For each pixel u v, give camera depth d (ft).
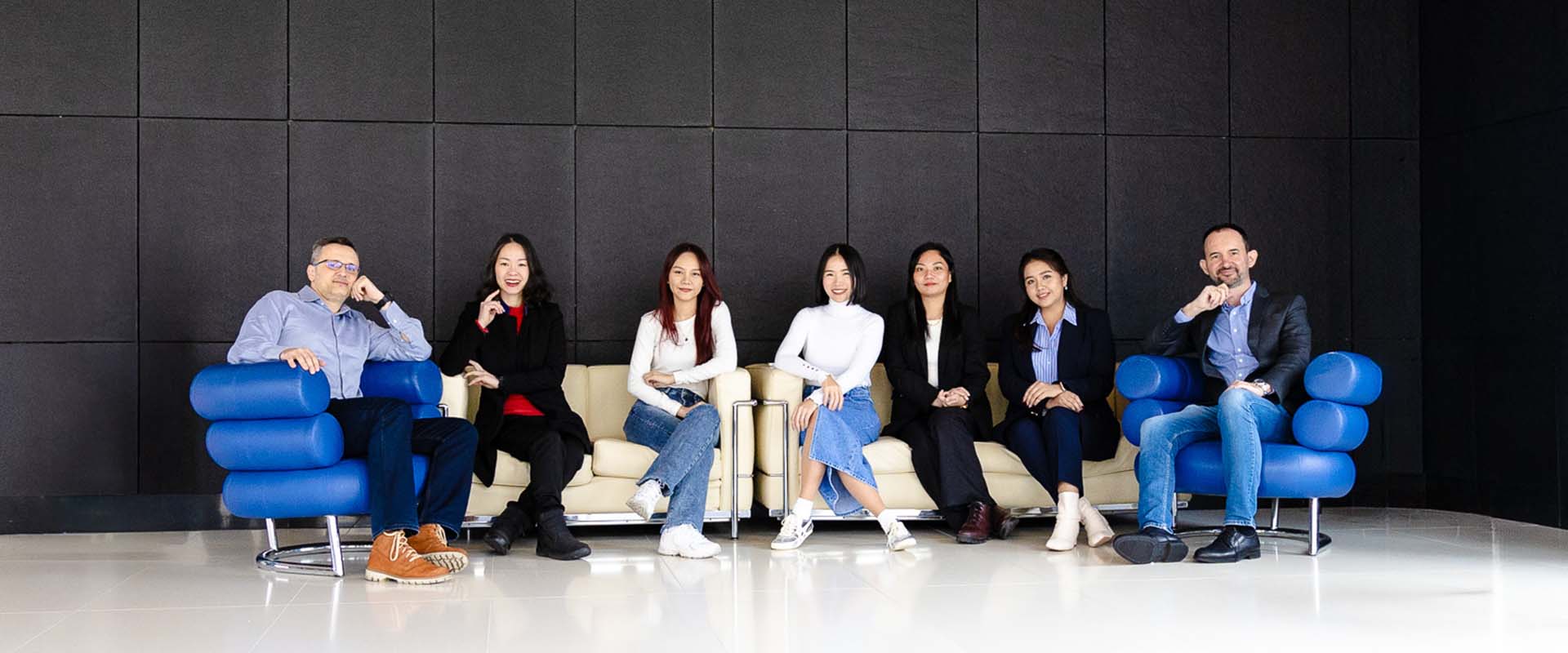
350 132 19.54
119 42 19.03
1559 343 18.54
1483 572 14.39
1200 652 10.55
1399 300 21.66
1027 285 17.93
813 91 20.67
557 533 15.60
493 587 13.65
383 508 14.01
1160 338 17.28
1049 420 16.75
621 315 20.13
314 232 19.43
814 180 20.65
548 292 17.87
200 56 19.21
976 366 18.15
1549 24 18.74
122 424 18.98
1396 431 21.65
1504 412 19.69
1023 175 21.12
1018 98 21.13
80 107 18.94
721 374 17.33
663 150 20.27
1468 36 20.51
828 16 20.72
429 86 19.72
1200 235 21.43
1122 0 21.38
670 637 11.10
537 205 19.97
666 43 20.31
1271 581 13.80
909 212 20.85
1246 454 15.25
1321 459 15.33
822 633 11.25
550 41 20.03
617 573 14.53
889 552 16.12
